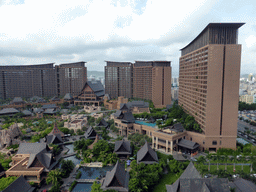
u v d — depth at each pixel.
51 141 108.31
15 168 74.62
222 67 96.94
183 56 156.12
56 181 70.06
